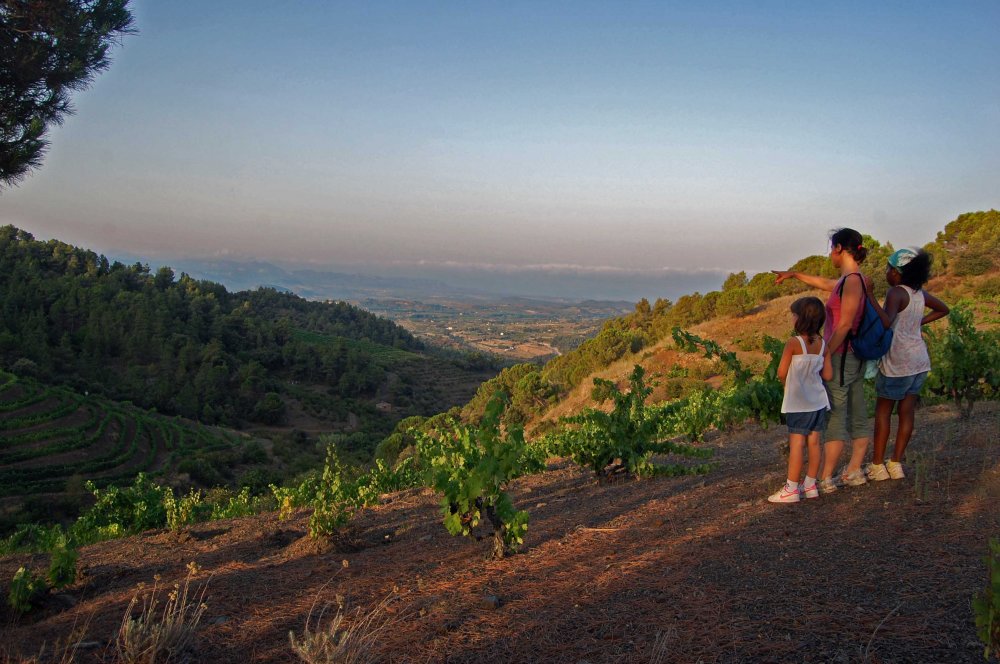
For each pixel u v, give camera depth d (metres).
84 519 9.21
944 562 2.92
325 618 3.50
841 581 2.91
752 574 3.17
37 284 123.62
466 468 4.37
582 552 4.14
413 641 2.96
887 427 4.45
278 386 114.94
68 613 4.30
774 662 2.27
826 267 37.81
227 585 4.51
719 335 33.72
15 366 83.75
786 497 4.42
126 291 138.88
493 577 3.88
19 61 6.38
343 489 7.91
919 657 2.14
